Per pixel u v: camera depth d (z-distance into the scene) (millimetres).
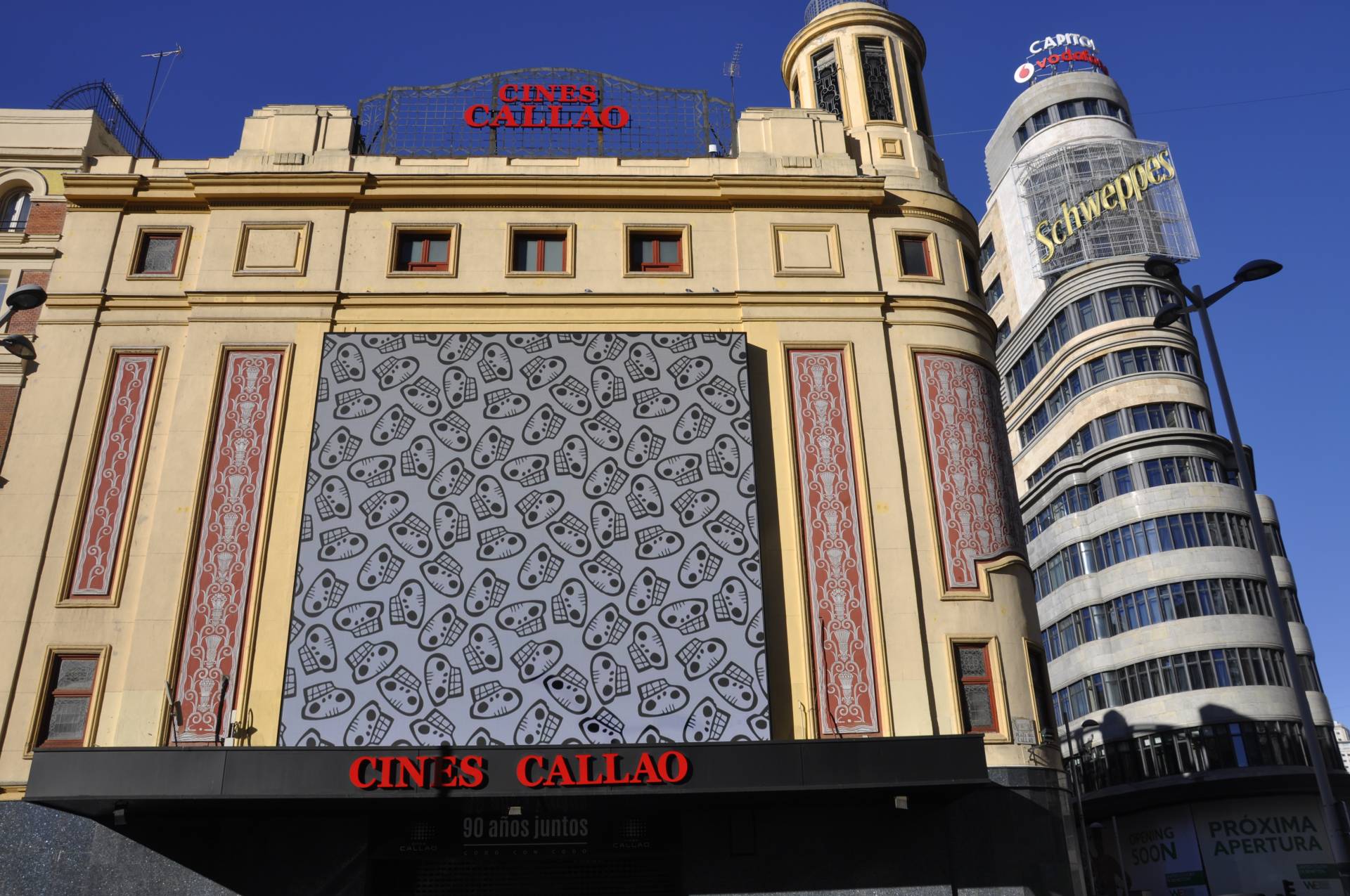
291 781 16984
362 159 25016
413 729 18906
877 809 19438
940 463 22516
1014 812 19531
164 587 20484
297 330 22953
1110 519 48688
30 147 24828
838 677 20312
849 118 27375
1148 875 44812
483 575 20172
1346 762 68625
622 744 17641
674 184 24609
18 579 20500
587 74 26875
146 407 22203
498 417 21609
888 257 24625
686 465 21312
